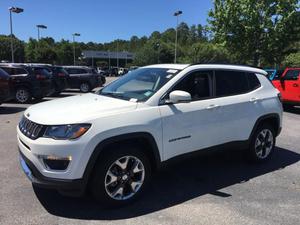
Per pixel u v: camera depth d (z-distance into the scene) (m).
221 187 5.18
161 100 4.73
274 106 6.27
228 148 5.61
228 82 5.70
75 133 3.97
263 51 26.45
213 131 5.30
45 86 15.62
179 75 5.03
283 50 26.95
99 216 4.16
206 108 5.15
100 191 4.22
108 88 5.50
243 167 6.14
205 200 4.70
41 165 4.01
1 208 4.27
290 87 13.25
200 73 5.32
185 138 4.92
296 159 6.75
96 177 4.19
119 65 122.81
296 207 4.56
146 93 4.82
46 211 4.24
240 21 26.11
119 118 4.27
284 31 25.77
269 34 25.86
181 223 4.03
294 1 25.34
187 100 4.65
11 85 11.55
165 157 4.73
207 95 5.35
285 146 7.82
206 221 4.10
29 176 4.14
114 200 4.34
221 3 26.56
